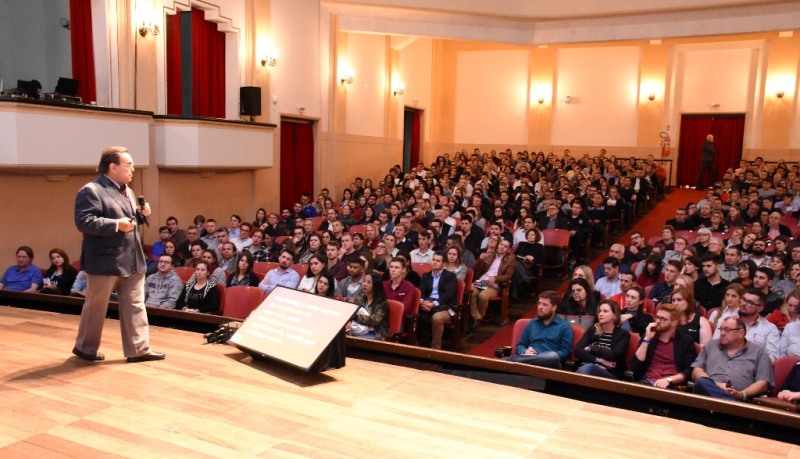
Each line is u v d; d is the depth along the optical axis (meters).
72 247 6.21
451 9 9.67
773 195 8.28
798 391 2.87
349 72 9.91
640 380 3.17
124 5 6.43
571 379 2.65
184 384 2.50
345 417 2.22
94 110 5.56
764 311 4.01
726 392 2.78
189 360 2.80
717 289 4.31
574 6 9.59
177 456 1.90
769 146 11.33
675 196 10.64
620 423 2.24
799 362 2.90
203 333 3.45
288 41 8.74
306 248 6.00
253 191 8.36
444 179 9.42
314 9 9.19
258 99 7.80
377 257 5.45
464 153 11.73
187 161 6.71
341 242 5.53
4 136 4.94
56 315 3.65
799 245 5.12
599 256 7.11
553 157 11.41
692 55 11.88
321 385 2.54
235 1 7.81
